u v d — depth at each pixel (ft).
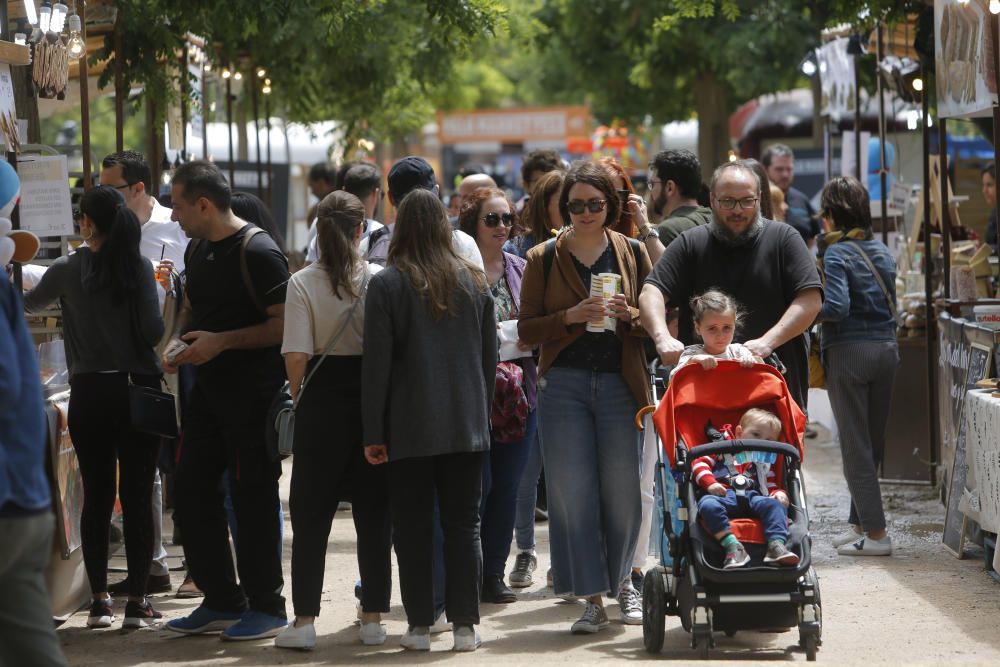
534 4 233.96
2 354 43.47
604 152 326.03
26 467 44.19
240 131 184.55
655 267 69.36
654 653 65.16
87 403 71.20
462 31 125.08
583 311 67.15
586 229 68.85
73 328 71.56
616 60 273.13
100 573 73.00
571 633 70.13
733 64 233.96
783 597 59.41
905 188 143.23
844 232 90.53
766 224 69.36
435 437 64.39
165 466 81.15
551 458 69.62
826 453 136.56
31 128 87.81
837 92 150.92
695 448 61.41
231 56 143.33
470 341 65.77
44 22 78.74
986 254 104.37
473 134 388.37
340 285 66.39
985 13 84.84
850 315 88.99
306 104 185.06
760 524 60.59
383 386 64.13
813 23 226.38
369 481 67.77
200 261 69.46
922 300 115.24
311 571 66.90
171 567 89.92
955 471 89.25
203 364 69.21
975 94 88.07
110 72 109.40
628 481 69.46
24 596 45.14
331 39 131.54
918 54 110.01
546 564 89.76
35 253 61.93
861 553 88.38
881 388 90.12
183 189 68.44
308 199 224.53
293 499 66.90
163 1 109.40
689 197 81.41
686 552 61.26
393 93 195.93
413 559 65.98
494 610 76.64
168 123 121.60
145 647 68.59
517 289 79.82
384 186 231.09
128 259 70.90
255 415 68.90
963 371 90.53
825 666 57.93
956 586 78.84
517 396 75.05
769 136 256.32
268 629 69.62
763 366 63.67
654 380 70.79
